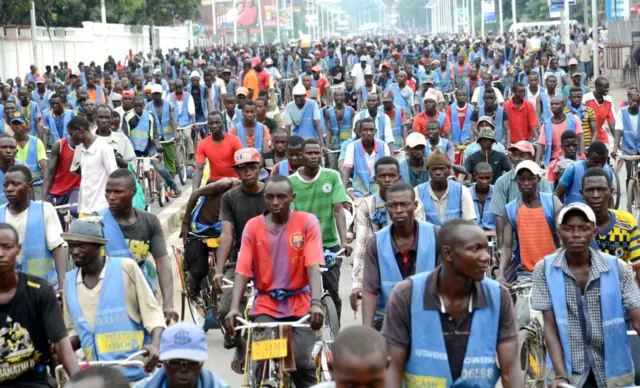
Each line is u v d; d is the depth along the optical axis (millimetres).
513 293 12320
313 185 13477
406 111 31781
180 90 29906
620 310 9070
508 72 49375
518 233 12742
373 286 10172
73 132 15438
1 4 65875
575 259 9141
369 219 12227
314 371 10859
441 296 7688
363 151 17938
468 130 24406
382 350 6281
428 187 13242
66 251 12141
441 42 90438
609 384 9023
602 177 10953
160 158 25453
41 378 9281
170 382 7629
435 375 7672
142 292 9828
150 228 11445
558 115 20984
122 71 54000
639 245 11023
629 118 22469
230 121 26469
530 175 12578
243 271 10852
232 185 14500
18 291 8977
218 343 15328
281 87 51344
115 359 9750
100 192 15625
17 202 12039
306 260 10859
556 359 9109
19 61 68812
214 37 167375
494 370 7723
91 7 90500
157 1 99562
